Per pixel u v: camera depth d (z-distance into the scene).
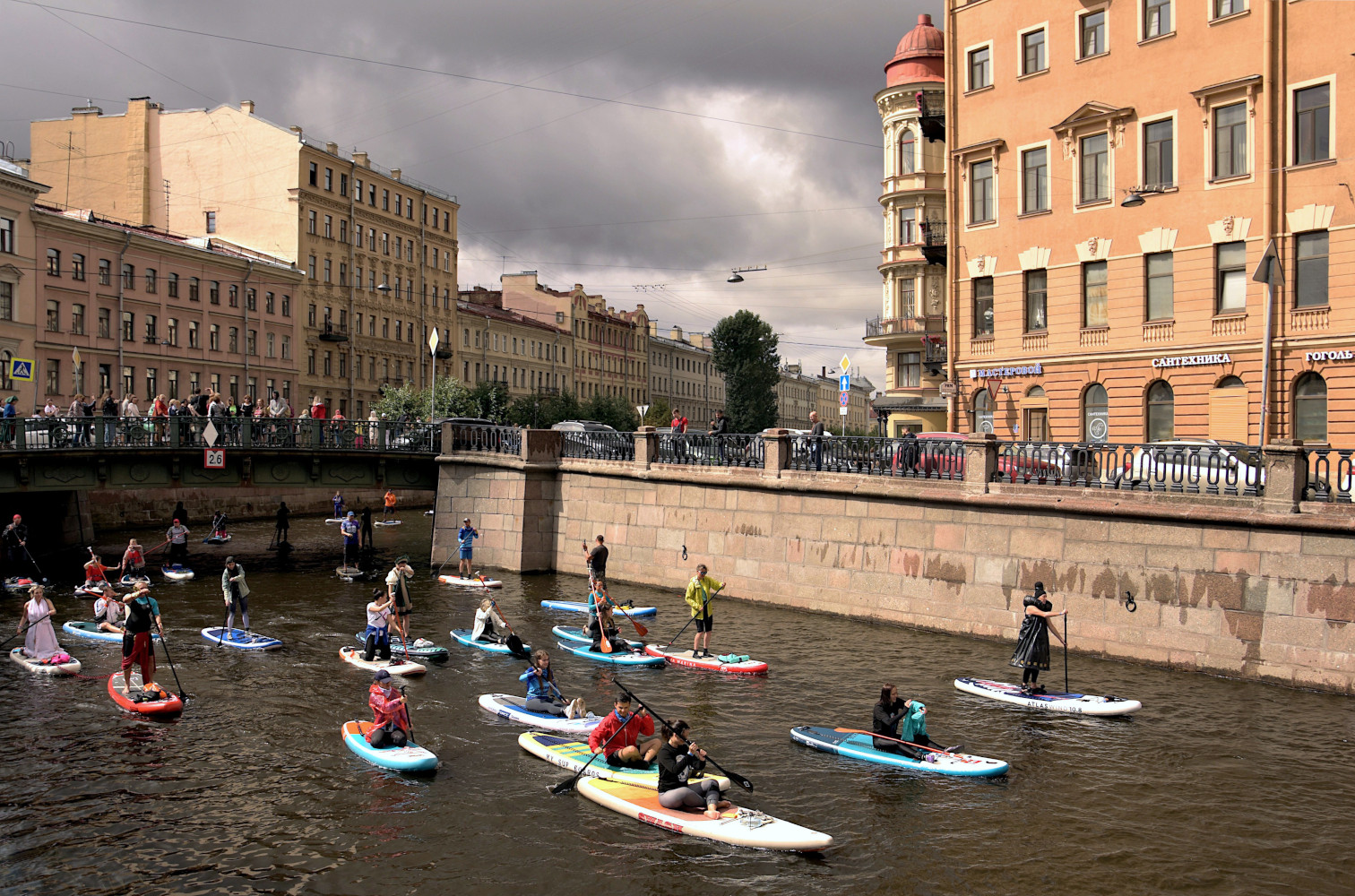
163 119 62.75
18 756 14.93
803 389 149.12
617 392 102.12
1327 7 26.14
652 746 14.09
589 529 30.92
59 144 62.25
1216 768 14.20
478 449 33.56
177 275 52.50
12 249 42.94
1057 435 32.12
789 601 25.25
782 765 14.48
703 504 27.52
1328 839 12.09
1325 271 26.34
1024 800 13.20
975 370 34.41
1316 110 26.48
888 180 45.03
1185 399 28.94
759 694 18.00
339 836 12.29
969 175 34.56
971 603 21.75
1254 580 17.94
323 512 54.59
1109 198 30.55
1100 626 19.77
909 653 20.55
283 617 25.03
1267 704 16.70
